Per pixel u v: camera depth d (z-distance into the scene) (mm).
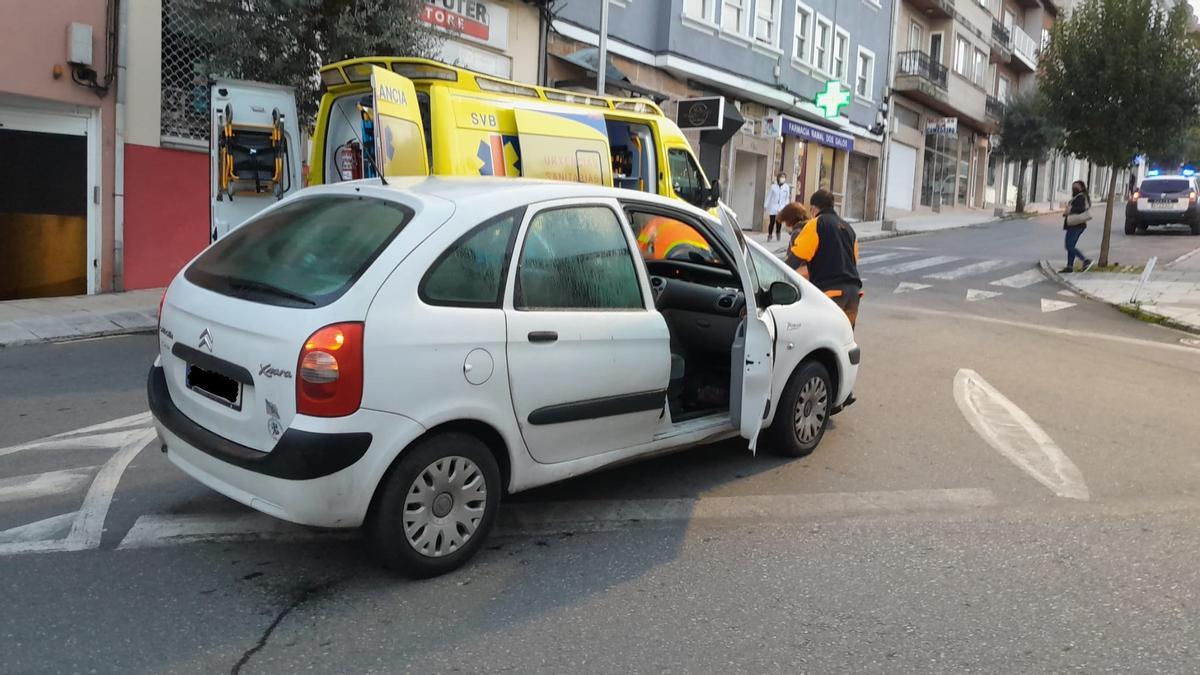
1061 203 50281
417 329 3643
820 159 27734
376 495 3693
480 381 3832
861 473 5562
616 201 4652
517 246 4062
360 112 8414
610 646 3408
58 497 4746
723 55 21281
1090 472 5703
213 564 3998
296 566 4004
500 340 3902
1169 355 10086
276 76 10719
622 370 4430
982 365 9125
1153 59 16656
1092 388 8195
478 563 4098
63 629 3393
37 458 5387
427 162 7723
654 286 5570
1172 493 5328
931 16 34250
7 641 3289
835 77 27328
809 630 3584
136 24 11742
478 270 3906
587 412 4305
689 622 3617
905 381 8266
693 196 10219
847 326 6102
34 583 3758
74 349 8781
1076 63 17094
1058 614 3768
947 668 3326
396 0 10969
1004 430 6656
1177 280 16359
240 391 3738
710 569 4121
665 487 5195
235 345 3719
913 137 34281
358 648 3332
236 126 10188
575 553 4246
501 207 4066
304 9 10438
